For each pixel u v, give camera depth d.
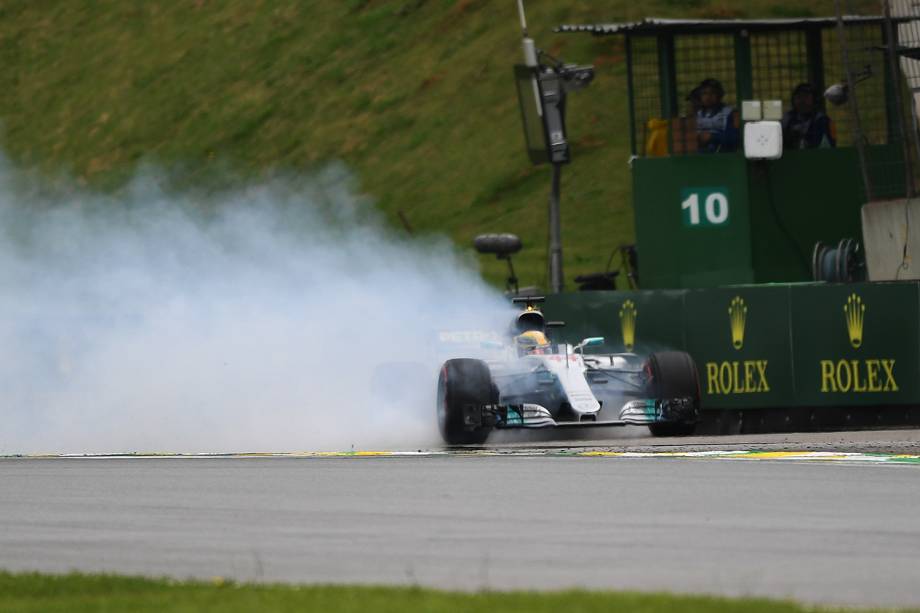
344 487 36.41
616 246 128.12
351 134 166.88
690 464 39.78
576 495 33.88
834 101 73.50
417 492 35.09
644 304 59.59
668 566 25.25
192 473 40.41
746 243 73.81
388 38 182.62
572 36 161.12
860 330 58.09
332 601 21.56
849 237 74.06
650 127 76.06
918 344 58.09
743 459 41.00
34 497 36.06
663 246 74.69
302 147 167.88
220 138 176.38
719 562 25.50
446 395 48.09
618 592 21.98
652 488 34.81
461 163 153.38
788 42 75.06
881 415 58.41
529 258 129.75
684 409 49.50
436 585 24.03
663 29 74.69
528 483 36.25
